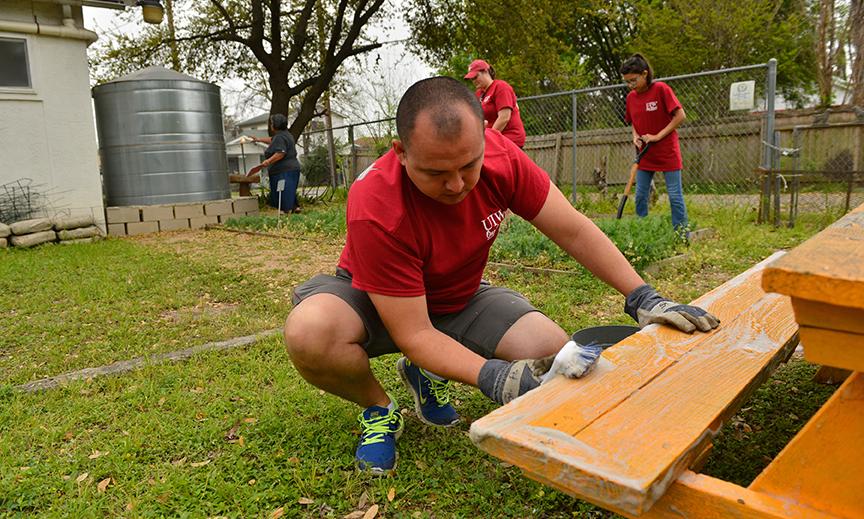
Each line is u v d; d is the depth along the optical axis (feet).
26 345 13.09
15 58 30.42
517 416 4.12
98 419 8.94
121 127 35.09
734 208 28.35
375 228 5.82
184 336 13.12
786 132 39.86
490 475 6.99
